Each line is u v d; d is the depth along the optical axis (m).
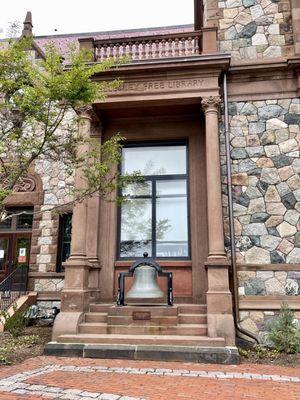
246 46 10.23
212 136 9.06
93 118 10.15
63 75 6.27
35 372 5.74
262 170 9.38
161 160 10.68
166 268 9.73
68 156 8.18
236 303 8.49
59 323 7.80
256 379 5.58
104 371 5.90
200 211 9.90
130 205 10.45
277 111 9.66
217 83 9.45
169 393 4.73
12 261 12.68
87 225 9.74
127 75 9.66
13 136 6.73
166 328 7.64
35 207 12.65
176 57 9.40
